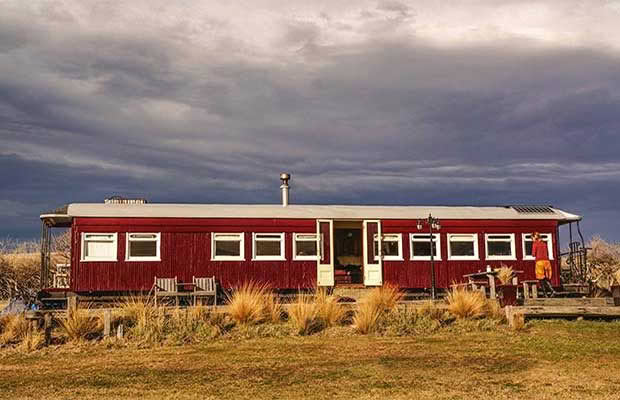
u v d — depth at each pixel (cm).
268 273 2411
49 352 1528
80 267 2291
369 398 1110
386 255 2503
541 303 1975
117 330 1645
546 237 2617
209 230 2395
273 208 2512
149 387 1209
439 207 2661
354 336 1681
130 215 2348
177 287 2248
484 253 2561
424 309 1844
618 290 2000
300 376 1273
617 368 1318
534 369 1312
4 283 2878
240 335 1678
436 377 1253
